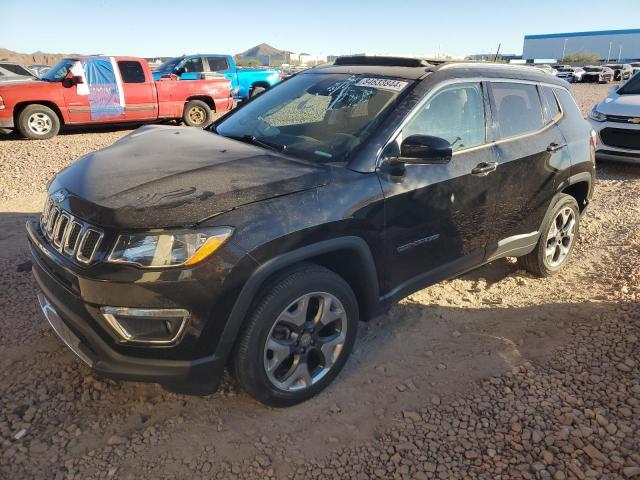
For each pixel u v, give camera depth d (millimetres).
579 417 2836
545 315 3979
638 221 6016
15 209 6078
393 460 2570
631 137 8281
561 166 4320
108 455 2564
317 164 2998
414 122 3248
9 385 3002
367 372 3262
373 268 3059
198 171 2809
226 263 2432
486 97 3766
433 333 3721
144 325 2432
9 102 10398
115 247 2375
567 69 45125
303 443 2672
